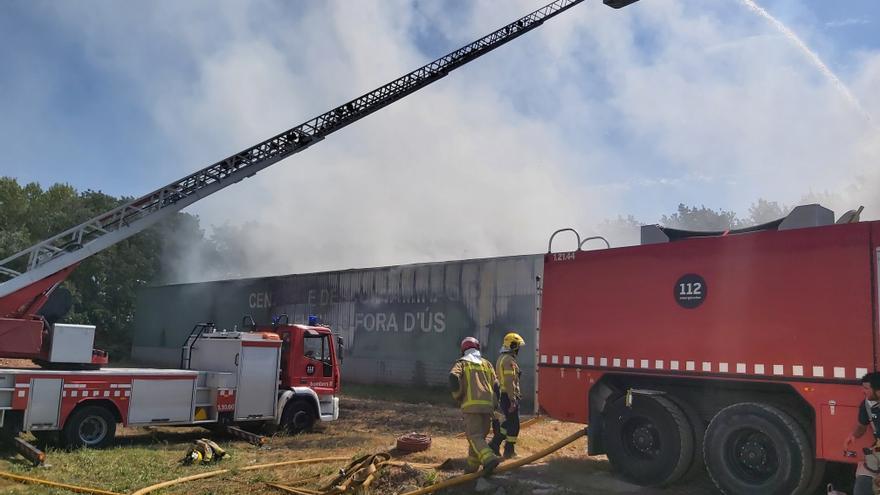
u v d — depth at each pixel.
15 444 8.60
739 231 7.65
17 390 8.84
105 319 35.53
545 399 8.28
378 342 21.39
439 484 6.79
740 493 6.40
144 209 13.34
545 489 6.95
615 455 7.48
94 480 7.56
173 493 7.15
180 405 10.21
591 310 8.01
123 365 30.86
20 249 33.91
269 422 11.71
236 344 10.91
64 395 9.16
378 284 21.78
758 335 6.54
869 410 5.12
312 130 16.12
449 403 17.20
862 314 5.93
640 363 7.42
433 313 19.75
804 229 6.45
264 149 15.29
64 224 38.78
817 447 5.98
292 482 7.55
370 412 14.98
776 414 6.27
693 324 7.05
